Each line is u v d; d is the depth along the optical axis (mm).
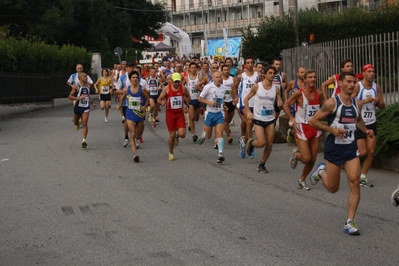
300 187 10172
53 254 6746
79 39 49250
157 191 10039
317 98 9883
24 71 29219
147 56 50844
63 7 42031
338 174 7812
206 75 17875
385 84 13125
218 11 88688
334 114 7547
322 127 7582
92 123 21562
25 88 28609
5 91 26391
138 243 7078
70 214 8547
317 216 8281
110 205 9062
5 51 27062
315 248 6801
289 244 6965
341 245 6918
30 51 29828
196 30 91375
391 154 11445
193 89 16000
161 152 14469
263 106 11508
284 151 14367
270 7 80000
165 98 13258
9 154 14406
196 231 7555
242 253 6637
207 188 10273
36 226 7941
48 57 32375
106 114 21828
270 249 6773
